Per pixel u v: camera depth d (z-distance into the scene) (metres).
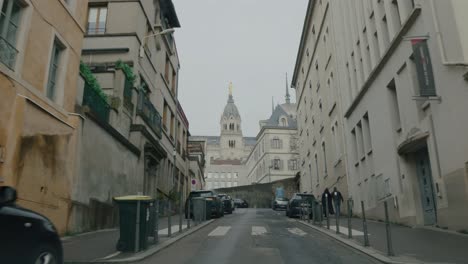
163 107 27.27
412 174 15.09
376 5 17.83
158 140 24.80
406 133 14.84
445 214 12.12
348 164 23.31
